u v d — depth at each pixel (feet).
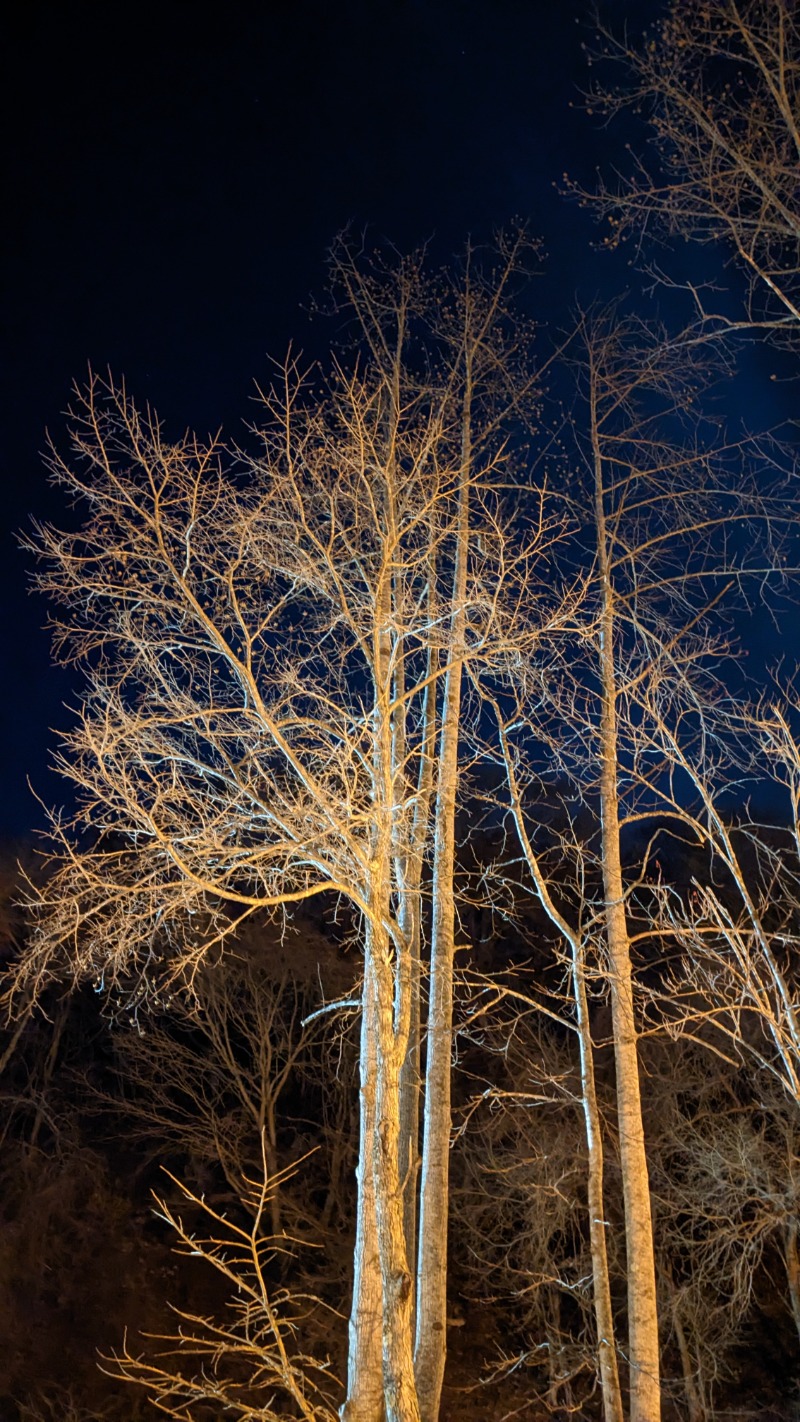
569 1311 90.12
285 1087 102.58
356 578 38.37
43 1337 79.36
